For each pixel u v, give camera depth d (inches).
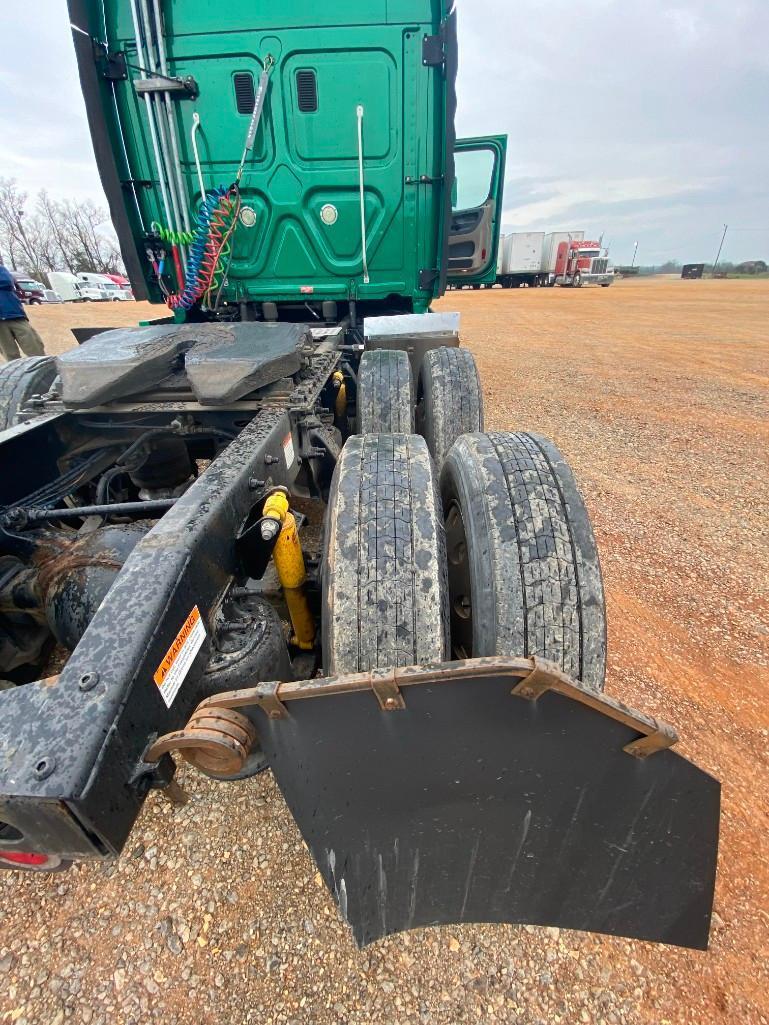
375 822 49.2
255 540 62.1
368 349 166.9
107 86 153.8
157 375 91.7
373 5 146.1
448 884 54.4
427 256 180.2
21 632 71.9
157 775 41.4
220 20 147.6
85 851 35.4
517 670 39.4
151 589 43.2
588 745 44.1
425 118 159.9
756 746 85.5
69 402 84.3
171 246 175.6
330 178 165.6
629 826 48.7
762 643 108.5
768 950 60.5
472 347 495.5
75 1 138.6
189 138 161.3
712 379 354.3
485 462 70.7
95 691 36.6
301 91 155.6
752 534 151.1
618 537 149.3
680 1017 55.2
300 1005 56.2
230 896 65.7
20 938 61.6
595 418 267.3
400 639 56.6
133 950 60.5
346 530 60.8
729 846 70.8
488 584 61.7
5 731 35.2
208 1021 54.9
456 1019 55.1
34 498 82.0
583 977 58.4
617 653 105.4
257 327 111.1
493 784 47.3
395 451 71.2
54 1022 54.6
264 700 40.6
